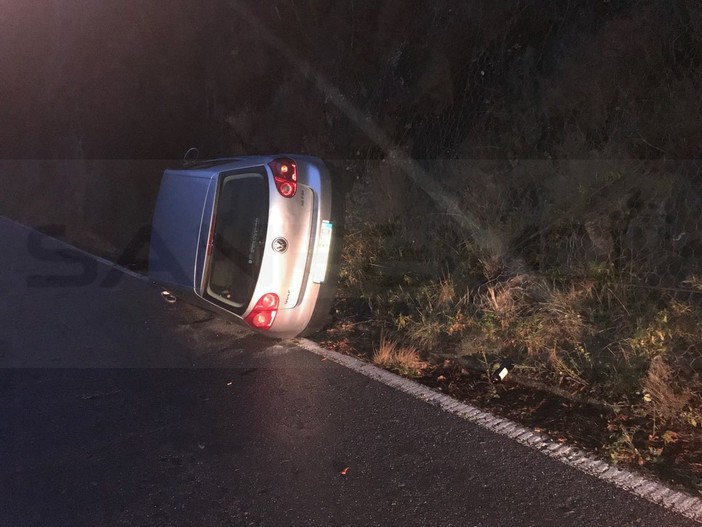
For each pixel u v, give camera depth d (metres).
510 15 6.87
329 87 9.06
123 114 13.59
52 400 4.70
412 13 7.93
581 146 5.75
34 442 4.05
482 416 3.90
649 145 5.26
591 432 3.61
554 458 3.37
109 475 3.60
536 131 6.30
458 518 2.97
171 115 12.37
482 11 7.06
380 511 3.09
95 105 14.72
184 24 11.91
